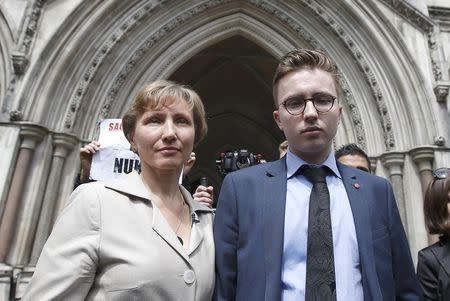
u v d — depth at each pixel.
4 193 5.48
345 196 1.58
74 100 6.43
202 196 2.66
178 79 12.23
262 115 14.67
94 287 1.28
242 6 7.88
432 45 6.76
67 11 6.60
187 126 1.63
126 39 7.09
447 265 2.03
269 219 1.51
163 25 7.39
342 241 1.45
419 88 6.43
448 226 2.16
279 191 1.59
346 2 7.03
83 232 1.29
